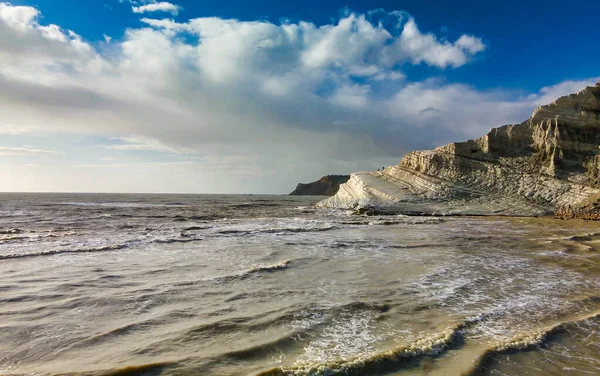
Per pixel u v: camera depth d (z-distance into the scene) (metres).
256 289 9.41
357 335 6.46
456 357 5.62
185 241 18.38
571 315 7.68
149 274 11.02
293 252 15.23
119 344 5.99
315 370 5.06
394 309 7.91
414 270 11.91
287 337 6.34
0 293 8.91
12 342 6.06
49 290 9.20
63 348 5.83
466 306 8.18
